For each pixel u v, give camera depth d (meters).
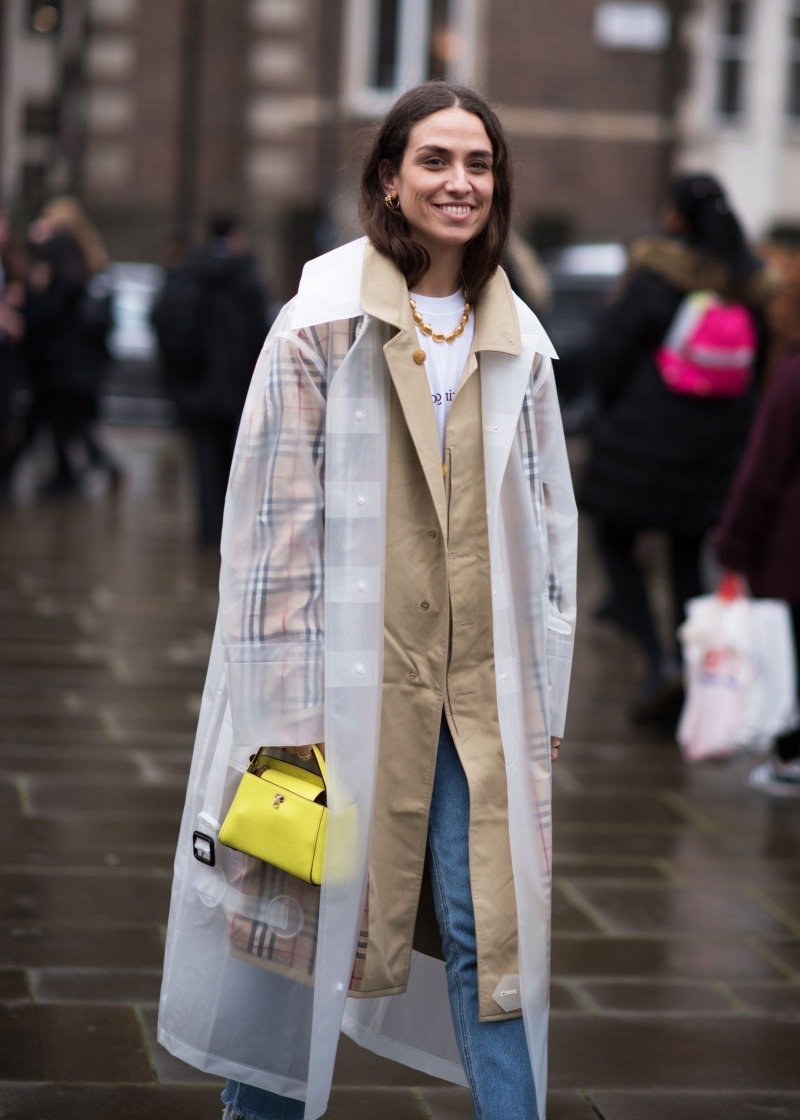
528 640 2.95
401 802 2.90
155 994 4.02
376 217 2.90
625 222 26.95
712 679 6.74
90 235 13.98
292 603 2.81
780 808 6.22
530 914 2.91
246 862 2.89
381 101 26.42
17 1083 3.49
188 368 11.35
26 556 10.98
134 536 12.19
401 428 2.88
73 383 14.02
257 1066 2.93
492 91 26.58
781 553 6.06
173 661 8.10
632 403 7.20
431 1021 3.10
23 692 7.26
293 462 2.82
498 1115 2.80
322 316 2.82
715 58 26.91
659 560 12.55
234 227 11.29
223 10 26.50
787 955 4.65
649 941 4.70
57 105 27.38
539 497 2.96
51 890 4.75
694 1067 3.83
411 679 2.89
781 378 6.01
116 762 6.20
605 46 26.73
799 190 27.08
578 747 6.99
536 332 2.97
